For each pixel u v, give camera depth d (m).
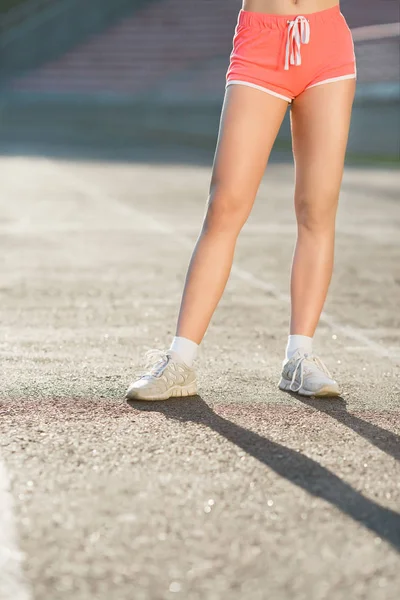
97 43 48.53
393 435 4.66
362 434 4.66
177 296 8.62
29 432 4.53
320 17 5.10
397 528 3.50
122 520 3.50
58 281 9.22
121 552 3.23
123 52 47.34
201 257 5.27
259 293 8.84
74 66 48.34
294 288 5.49
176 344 5.30
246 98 5.11
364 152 32.03
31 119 47.41
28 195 17.28
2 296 8.41
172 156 28.86
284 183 20.81
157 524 3.47
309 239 5.46
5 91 48.91
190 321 5.30
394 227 13.96
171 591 2.96
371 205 16.78
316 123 5.21
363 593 2.97
